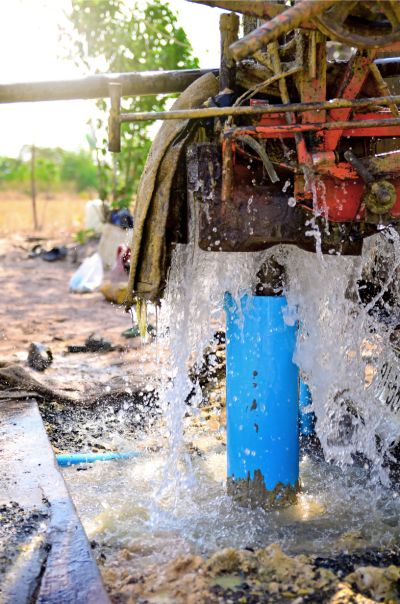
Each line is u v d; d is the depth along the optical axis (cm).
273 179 321
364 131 332
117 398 575
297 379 386
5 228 1995
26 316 934
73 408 559
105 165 1345
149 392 588
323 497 404
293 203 335
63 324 883
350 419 504
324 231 344
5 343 783
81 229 1758
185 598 294
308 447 485
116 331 836
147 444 489
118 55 1172
